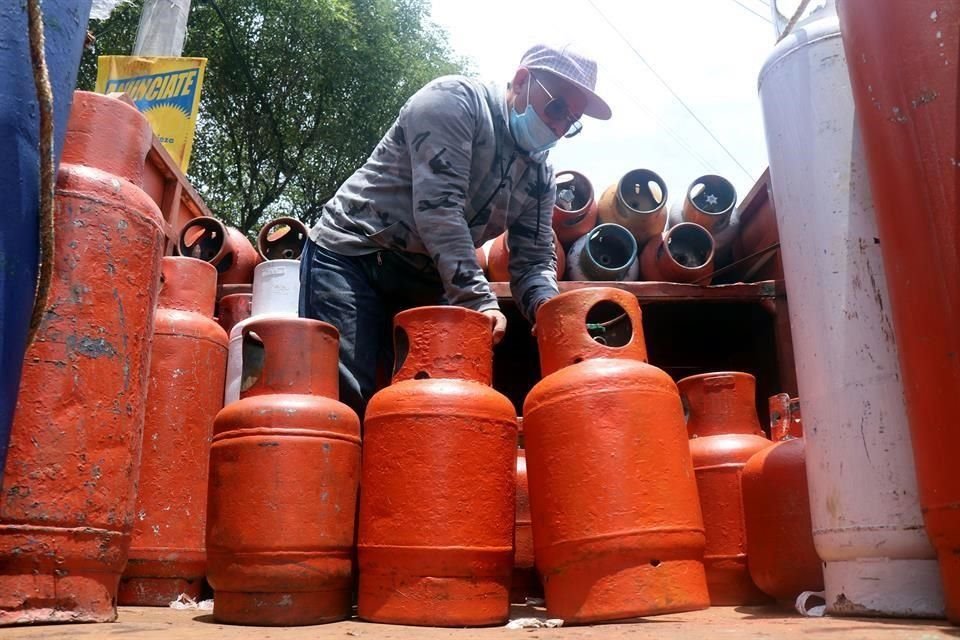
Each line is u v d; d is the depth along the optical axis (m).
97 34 9.59
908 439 1.38
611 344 1.86
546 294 2.39
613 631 1.25
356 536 1.67
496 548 1.52
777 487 1.73
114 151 1.55
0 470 1.20
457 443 1.52
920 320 1.21
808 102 1.59
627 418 1.49
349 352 2.21
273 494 1.51
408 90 11.76
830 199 1.52
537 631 1.31
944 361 1.16
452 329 1.65
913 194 1.22
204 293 2.41
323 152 11.76
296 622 1.48
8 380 1.20
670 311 3.71
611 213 3.65
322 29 10.95
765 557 1.75
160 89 4.63
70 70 1.34
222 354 2.37
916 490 1.35
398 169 2.24
